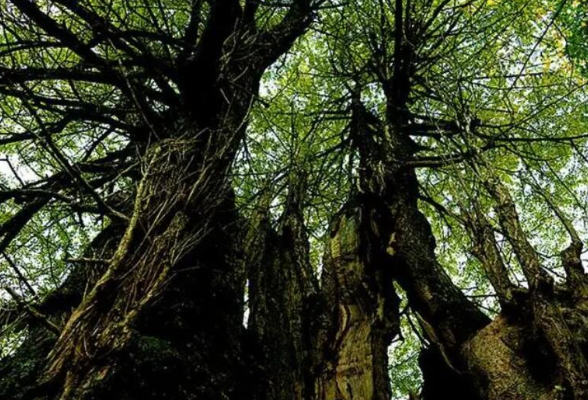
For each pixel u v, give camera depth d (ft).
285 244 17.56
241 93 18.61
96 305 9.64
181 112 16.94
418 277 15.28
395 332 14.57
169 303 12.51
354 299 14.47
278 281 16.24
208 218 13.67
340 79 26.12
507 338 12.07
